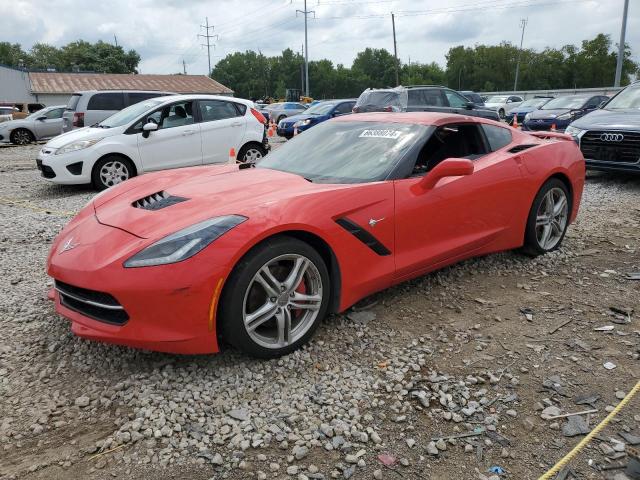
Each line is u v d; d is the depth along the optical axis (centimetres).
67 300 290
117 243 272
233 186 327
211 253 255
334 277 310
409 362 289
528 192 423
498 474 208
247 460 216
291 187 318
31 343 314
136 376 274
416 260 347
